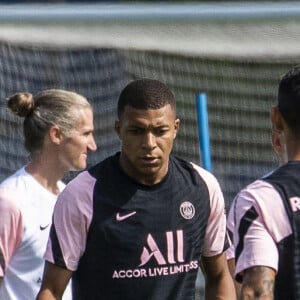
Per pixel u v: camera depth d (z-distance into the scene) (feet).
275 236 38.60
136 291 47.60
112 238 47.14
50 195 54.44
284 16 79.05
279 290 38.55
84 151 55.36
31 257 53.72
